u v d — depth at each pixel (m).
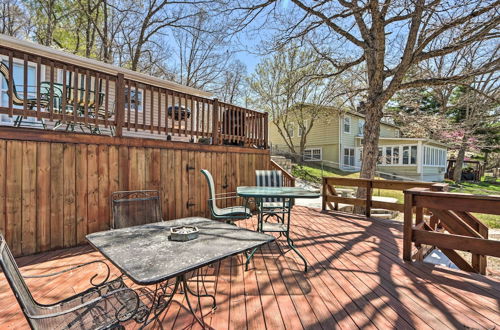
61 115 3.32
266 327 1.81
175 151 4.48
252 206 6.09
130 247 1.76
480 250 2.70
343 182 5.96
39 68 3.14
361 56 7.21
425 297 2.23
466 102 12.08
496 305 2.10
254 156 6.19
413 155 15.90
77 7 11.27
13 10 11.75
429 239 3.00
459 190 13.12
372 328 1.80
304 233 4.34
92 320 1.42
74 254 3.11
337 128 16.92
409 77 8.94
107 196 3.65
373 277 2.64
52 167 3.21
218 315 1.95
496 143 15.86
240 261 3.05
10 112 2.95
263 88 16.81
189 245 1.80
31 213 3.06
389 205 5.27
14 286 1.15
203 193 4.94
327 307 2.07
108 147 3.67
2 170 2.89
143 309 1.54
